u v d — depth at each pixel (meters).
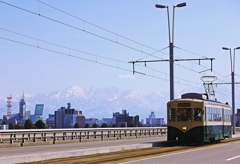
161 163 18.33
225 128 40.38
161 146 32.66
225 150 27.19
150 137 55.50
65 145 35.12
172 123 34.16
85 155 24.06
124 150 27.94
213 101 37.25
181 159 20.38
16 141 35.75
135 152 26.03
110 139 47.50
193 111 33.59
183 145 33.88
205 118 33.81
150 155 23.36
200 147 30.91
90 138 44.66
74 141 41.34
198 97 35.69
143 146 30.67
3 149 30.12
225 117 40.62
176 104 34.16
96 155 24.05
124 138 50.44
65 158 22.16
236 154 23.66
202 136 33.19
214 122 36.34
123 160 20.44
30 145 35.81
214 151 26.19
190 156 22.23
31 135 37.25
